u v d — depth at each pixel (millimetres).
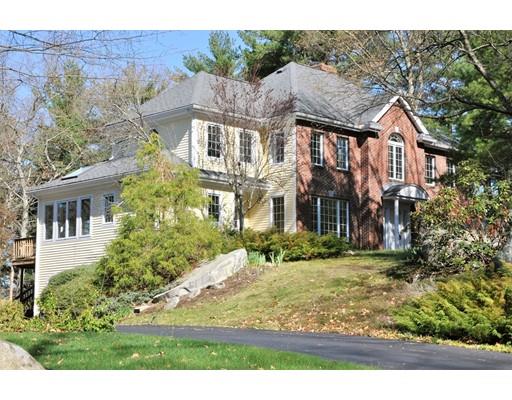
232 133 31281
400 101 34188
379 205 34938
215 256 26359
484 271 18500
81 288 23781
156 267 25453
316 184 32781
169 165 26812
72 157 44125
